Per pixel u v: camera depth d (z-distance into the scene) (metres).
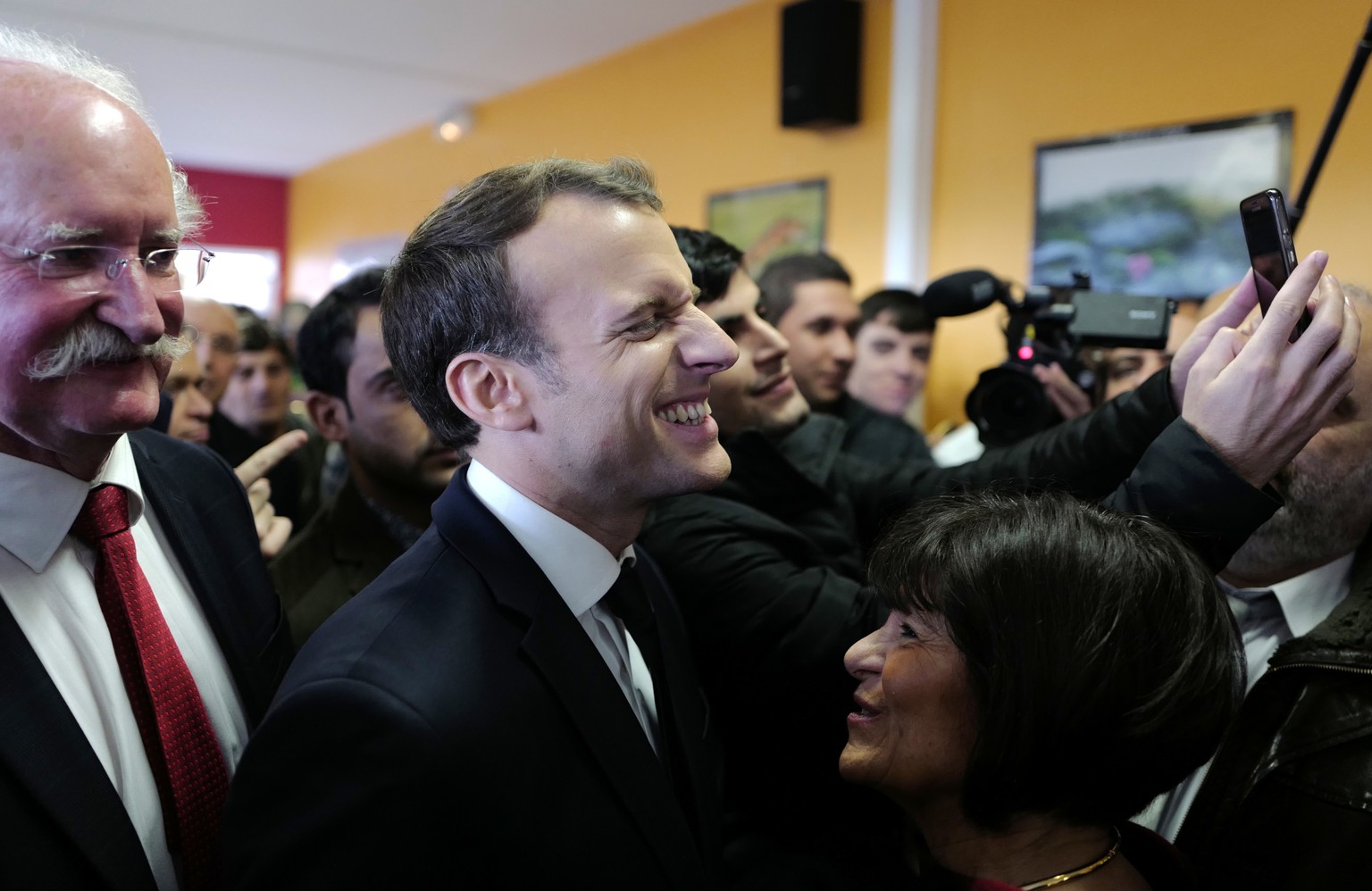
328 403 1.58
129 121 0.80
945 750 0.82
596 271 0.79
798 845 1.12
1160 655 0.75
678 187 5.21
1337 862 0.90
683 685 1.00
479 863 0.73
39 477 0.82
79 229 0.75
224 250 9.33
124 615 0.87
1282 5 2.99
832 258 2.53
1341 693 0.93
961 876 0.84
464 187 0.85
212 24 5.11
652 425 0.81
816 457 1.56
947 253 4.01
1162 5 3.28
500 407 0.83
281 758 0.73
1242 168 3.10
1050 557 0.77
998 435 1.69
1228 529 0.90
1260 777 0.95
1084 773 0.75
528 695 0.79
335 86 6.27
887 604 0.88
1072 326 1.60
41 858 0.75
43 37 0.84
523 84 6.20
